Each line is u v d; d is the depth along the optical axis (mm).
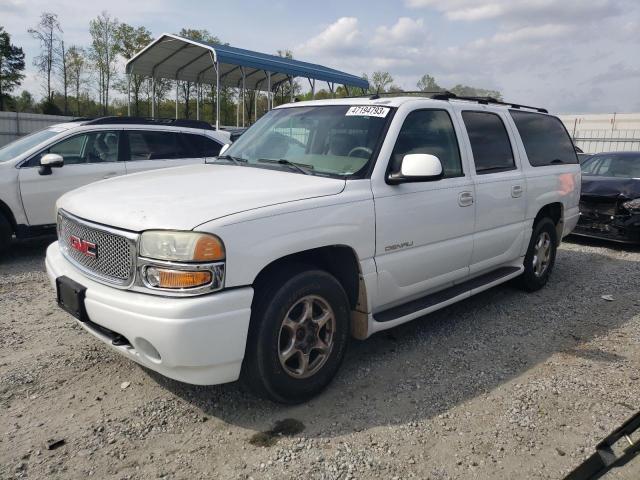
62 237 3537
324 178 3475
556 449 2848
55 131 7340
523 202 5023
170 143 8102
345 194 3350
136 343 2768
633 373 3766
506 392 3459
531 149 5363
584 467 2215
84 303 2979
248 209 2873
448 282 4301
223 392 3367
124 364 3715
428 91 4652
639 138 24078
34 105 51125
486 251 4617
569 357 4035
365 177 3520
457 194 4152
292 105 4711
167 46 16266
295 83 21234
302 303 3156
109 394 3314
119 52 39312
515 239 5023
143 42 39156
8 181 6582
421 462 2711
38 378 3488
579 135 26188
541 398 3387
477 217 4410
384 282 3607
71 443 2797
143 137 7840
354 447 2818
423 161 3465
